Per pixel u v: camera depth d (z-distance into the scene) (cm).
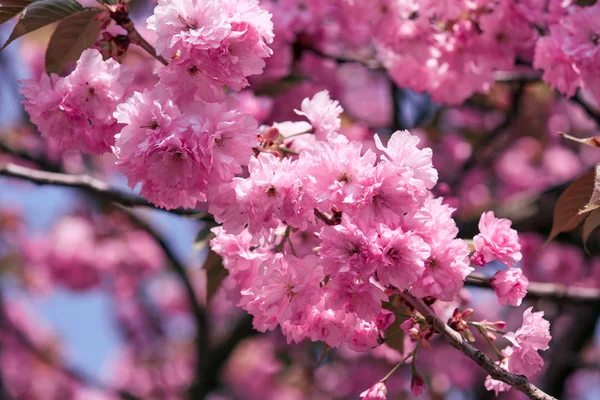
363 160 227
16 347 1004
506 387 251
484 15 377
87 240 930
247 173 271
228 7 240
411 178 223
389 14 391
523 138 843
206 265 336
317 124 283
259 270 241
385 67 539
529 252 623
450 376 802
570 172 859
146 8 615
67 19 290
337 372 826
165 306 1016
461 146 753
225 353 693
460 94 420
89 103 257
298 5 539
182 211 375
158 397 983
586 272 766
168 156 225
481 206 597
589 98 641
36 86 263
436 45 388
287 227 261
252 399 977
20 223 964
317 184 227
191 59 239
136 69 599
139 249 936
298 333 256
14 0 289
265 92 491
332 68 610
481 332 255
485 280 252
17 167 405
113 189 400
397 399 793
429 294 233
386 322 252
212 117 230
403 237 223
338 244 227
